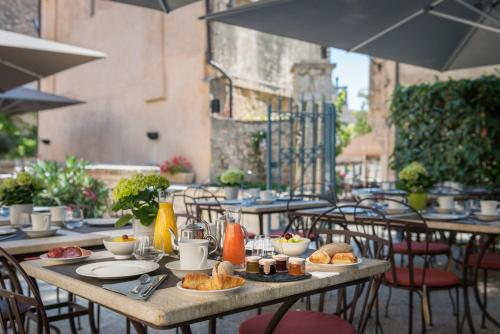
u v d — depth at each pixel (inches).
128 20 389.1
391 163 329.4
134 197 92.0
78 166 270.8
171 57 362.0
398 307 161.8
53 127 451.5
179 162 342.6
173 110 360.5
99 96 411.2
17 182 132.6
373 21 172.2
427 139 311.1
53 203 250.1
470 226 127.5
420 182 161.8
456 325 144.6
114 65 399.2
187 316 56.0
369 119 359.9
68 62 204.7
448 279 123.8
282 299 65.5
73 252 82.5
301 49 479.8
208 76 345.4
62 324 144.9
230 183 217.8
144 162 378.3
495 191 258.4
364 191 248.7
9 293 79.1
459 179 300.4
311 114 286.0
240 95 389.7
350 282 74.9
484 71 309.0
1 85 226.8
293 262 70.5
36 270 76.8
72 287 68.4
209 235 86.0
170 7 165.3
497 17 169.9
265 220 286.8
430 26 182.5
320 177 292.7
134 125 384.8
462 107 295.3
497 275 205.5
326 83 320.5
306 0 151.8
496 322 139.6
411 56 208.1
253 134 357.7
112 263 75.9
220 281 61.1
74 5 430.3
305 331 83.5
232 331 139.6
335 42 190.4
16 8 450.3
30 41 197.9
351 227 306.0
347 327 85.7
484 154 292.2
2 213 163.9
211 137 339.6
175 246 84.1
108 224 130.8
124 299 58.8
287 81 458.9
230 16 160.9
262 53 423.8
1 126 562.9
